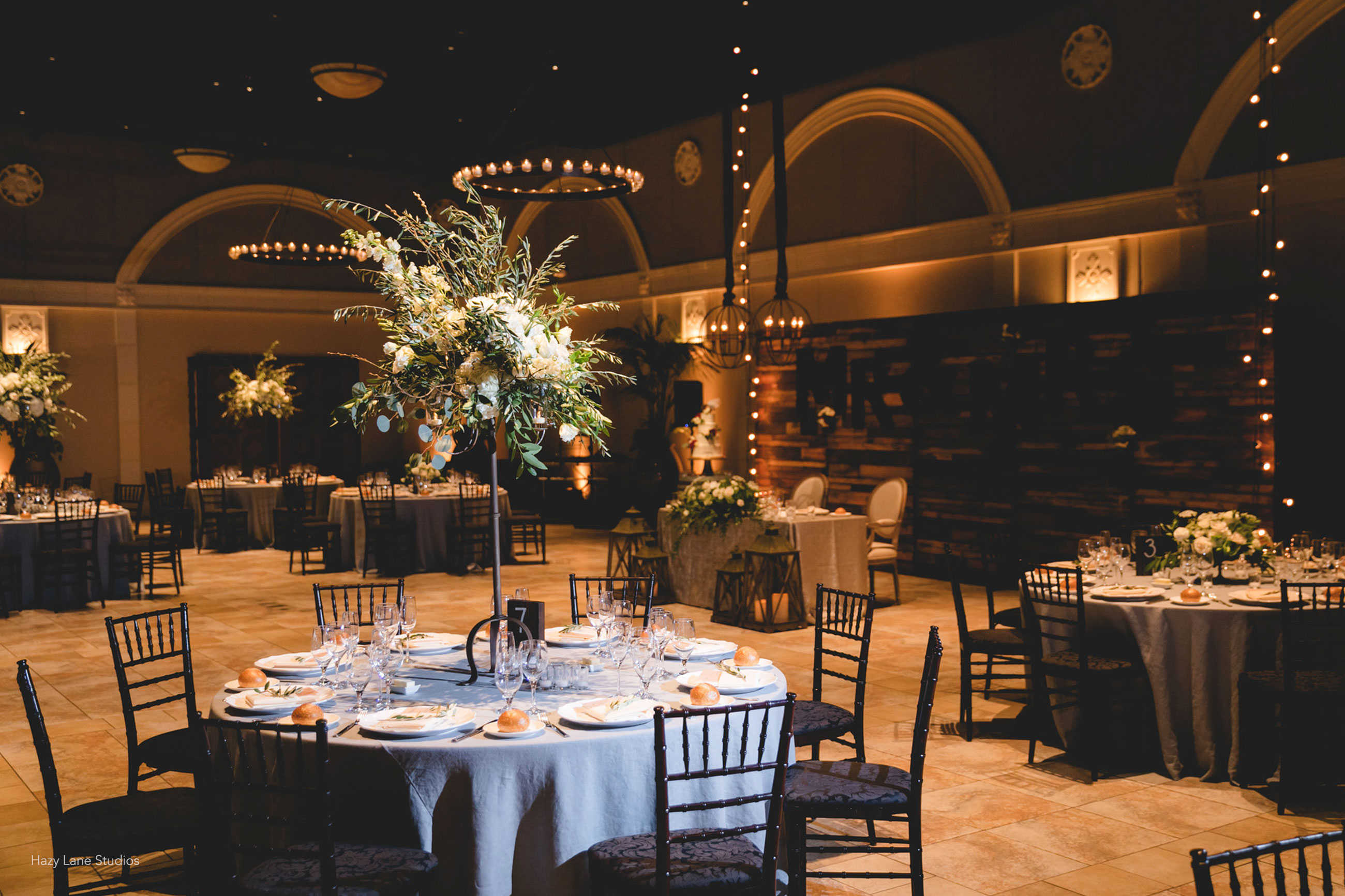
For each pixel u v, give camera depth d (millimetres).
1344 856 3826
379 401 3410
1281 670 4617
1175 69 8750
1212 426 8258
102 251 15344
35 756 5066
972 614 8508
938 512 10375
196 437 16000
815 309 12281
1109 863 3801
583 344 3617
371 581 10453
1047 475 9391
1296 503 7941
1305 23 7926
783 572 7961
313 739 2951
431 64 12266
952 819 4246
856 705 4035
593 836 2945
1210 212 8578
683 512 8883
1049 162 9766
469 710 3158
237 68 12477
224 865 2621
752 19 9898
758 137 12711
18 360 10734
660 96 12703
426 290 3402
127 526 9750
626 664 3812
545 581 10305
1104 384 8930
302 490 12953
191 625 8266
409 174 17125
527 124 14227
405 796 2863
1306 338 7949
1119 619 4898
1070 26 9492
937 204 10812
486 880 2863
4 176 14570
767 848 2688
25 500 9586
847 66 11109
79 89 13023
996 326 9750
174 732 3844
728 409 13242
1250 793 4535
